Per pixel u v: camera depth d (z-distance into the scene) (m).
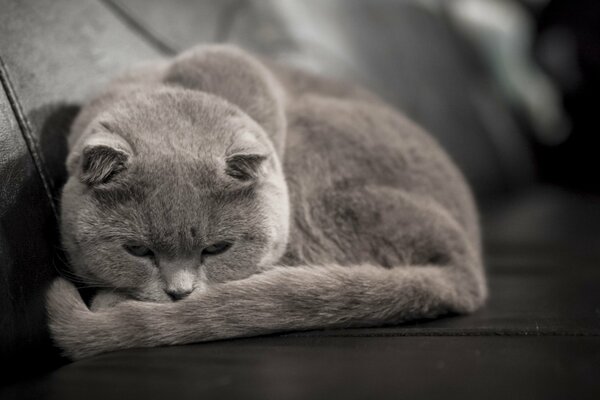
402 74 1.04
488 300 0.58
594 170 1.23
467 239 0.60
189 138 0.53
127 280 0.52
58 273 0.50
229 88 0.59
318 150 0.59
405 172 0.60
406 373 0.41
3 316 0.44
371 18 1.04
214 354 0.44
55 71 0.57
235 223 0.52
